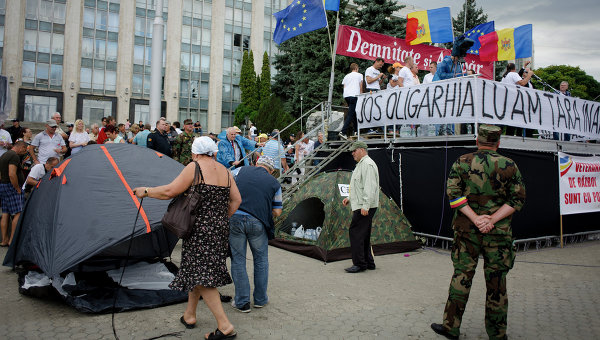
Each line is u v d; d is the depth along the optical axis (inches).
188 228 147.7
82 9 1478.8
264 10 1795.0
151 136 373.7
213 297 152.5
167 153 381.4
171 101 1616.6
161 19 647.1
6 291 204.2
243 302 184.2
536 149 351.9
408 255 312.0
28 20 1407.5
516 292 224.8
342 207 303.9
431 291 222.1
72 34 1457.9
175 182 151.2
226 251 157.2
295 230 339.6
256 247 187.9
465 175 155.9
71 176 208.8
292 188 415.8
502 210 149.0
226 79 1723.7
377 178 259.9
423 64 537.3
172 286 148.9
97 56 1501.0
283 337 159.0
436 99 329.1
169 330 162.9
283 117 1273.4
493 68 568.1
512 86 325.4
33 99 1407.5
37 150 417.7
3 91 302.4
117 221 197.0
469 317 185.2
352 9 1131.9
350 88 430.6
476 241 153.4
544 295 219.6
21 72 1397.6
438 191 332.8
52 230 189.6
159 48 645.3
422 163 346.6
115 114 1521.9
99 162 220.2
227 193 159.9
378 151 388.8
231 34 1732.3
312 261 287.7
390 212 330.6
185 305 192.9
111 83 1521.9
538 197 350.3
